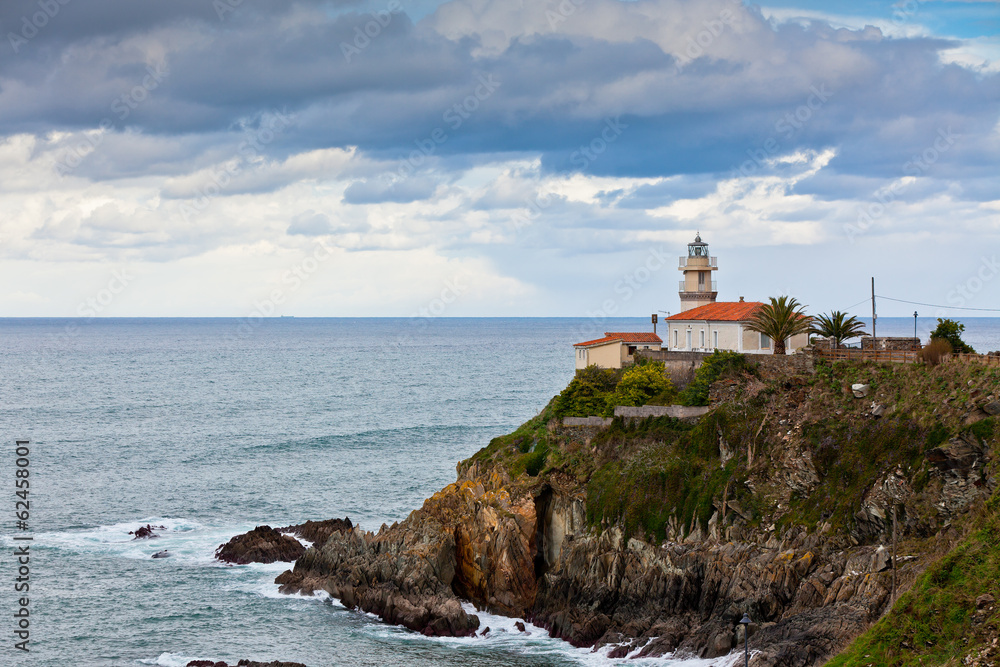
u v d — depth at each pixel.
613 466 76.88
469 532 75.94
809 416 71.19
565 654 64.88
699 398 80.06
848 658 51.28
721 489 70.06
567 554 73.19
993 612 48.91
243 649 65.62
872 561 58.50
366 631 69.12
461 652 65.31
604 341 101.56
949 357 69.25
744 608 61.06
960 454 59.97
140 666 62.66
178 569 83.06
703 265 116.94
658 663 60.91
